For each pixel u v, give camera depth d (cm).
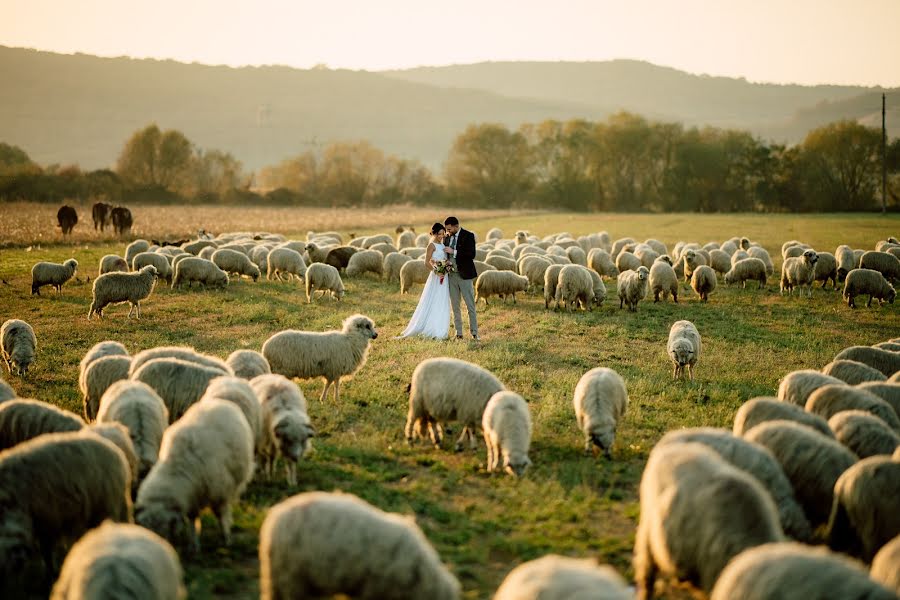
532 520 764
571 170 10538
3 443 781
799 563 448
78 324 1822
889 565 516
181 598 531
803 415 797
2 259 3309
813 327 1869
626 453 972
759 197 9775
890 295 2161
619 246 3456
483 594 620
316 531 512
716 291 2494
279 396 876
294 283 2530
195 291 2320
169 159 9312
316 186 9931
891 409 871
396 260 2566
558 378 1345
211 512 779
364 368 1404
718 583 484
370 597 509
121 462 677
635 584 632
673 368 1447
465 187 10394
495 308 2108
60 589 483
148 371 917
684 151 9906
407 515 762
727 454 669
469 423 952
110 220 5175
